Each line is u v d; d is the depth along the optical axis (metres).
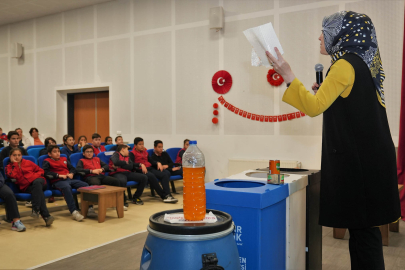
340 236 3.49
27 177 3.89
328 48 1.45
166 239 1.10
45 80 8.51
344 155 1.37
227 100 6.25
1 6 7.73
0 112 9.30
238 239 1.36
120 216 4.26
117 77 7.49
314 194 1.97
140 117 7.23
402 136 4.55
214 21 6.12
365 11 5.12
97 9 7.69
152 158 5.62
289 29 5.68
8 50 9.08
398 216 1.36
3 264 2.67
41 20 8.49
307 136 5.60
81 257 2.83
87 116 8.46
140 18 7.16
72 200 4.14
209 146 6.45
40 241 3.29
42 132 8.61
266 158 5.92
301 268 1.79
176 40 6.76
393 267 2.69
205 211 1.23
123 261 2.74
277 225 1.47
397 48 4.91
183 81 6.70
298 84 1.31
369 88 1.33
